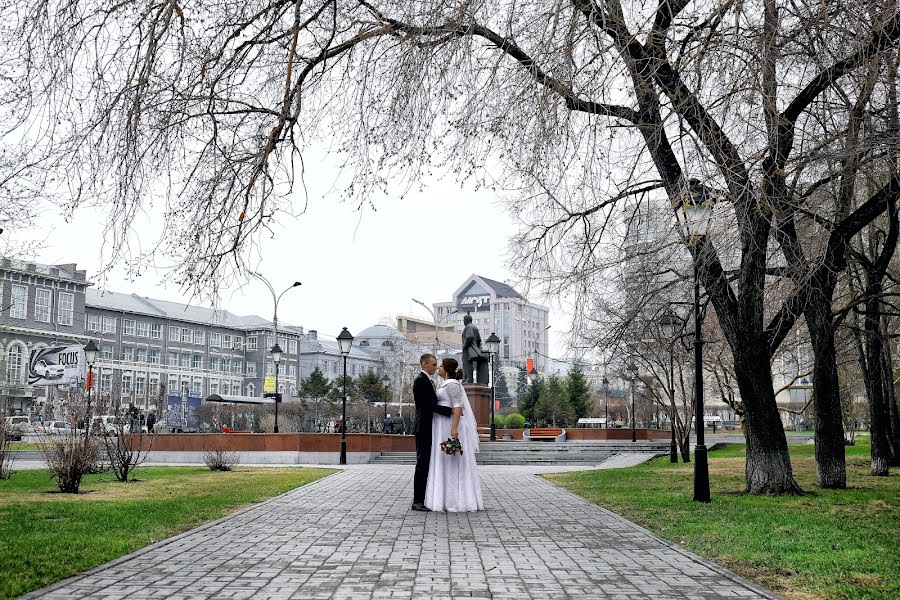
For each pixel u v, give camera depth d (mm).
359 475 24031
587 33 10836
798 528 11086
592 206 15508
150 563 8172
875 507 13750
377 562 8273
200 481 20875
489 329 148500
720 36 10062
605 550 9211
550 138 11070
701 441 15211
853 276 23234
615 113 12781
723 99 10297
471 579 7383
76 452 17047
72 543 9250
